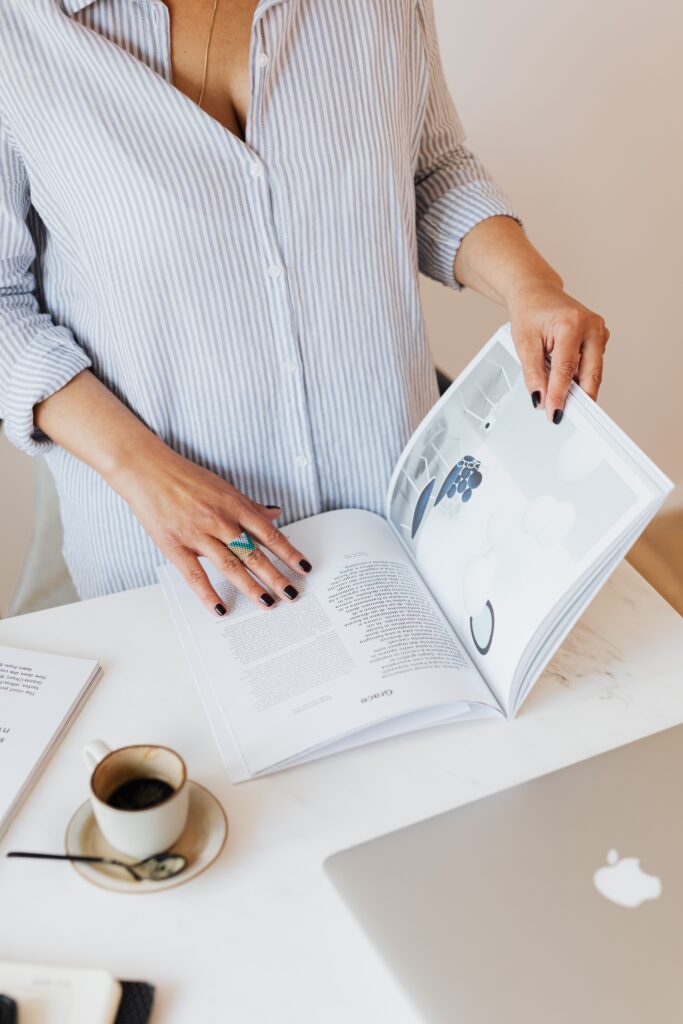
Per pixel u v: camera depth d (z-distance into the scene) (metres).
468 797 0.82
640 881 0.73
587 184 1.99
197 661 0.94
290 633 0.95
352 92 1.05
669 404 2.37
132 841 0.72
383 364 1.17
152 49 0.98
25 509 2.03
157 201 0.98
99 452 1.04
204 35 0.99
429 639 0.93
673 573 2.31
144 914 0.73
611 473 0.85
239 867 0.76
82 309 1.12
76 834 0.76
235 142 0.99
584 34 1.81
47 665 0.93
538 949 0.69
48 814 0.80
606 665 0.96
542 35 1.79
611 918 0.71
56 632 0.99
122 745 0.86
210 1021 0.66
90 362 1.11
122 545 1.17
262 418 1.12
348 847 0.77
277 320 1.08
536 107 1.87
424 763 0.85
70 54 0.95
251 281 1.05
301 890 0.75
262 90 1.00
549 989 0.66
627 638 1.00
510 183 1.95
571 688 0.93
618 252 2.10
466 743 0.87
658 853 0.75
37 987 0.65
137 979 0.68
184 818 0.74
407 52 1.14
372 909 0.72
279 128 1.02
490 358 1.05
